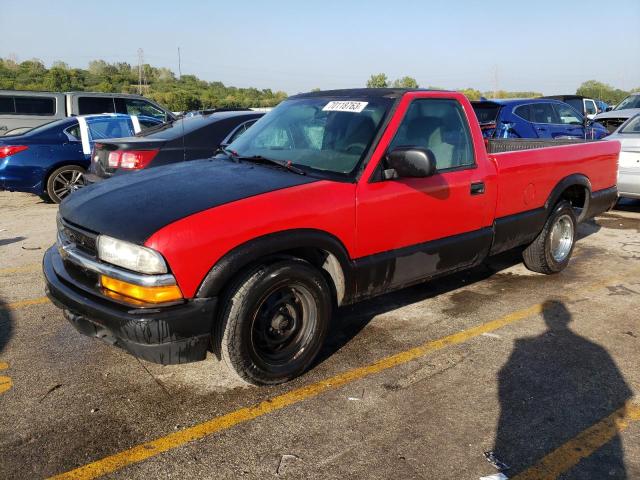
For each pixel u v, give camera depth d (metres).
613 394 3.41
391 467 2.72
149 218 2.99
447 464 2.75
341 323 4.42
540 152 5.02
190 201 3.14
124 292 2.94
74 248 3.25
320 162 3.77
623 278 5.62
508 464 2.76
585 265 6.07
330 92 4.50
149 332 2.85
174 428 3.01
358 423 3.08
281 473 2.67
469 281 5.48
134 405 3.22
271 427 3.03
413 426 3.06
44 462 2.71
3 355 3.79
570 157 5.36
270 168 3.78
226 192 3.26
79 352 3.85
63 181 9.27
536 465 2.76
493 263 6.07
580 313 4.68
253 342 3.22
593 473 2.71
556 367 3.74
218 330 3.11
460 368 3.71
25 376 3.51
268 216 3.13
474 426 3.07
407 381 3.54
